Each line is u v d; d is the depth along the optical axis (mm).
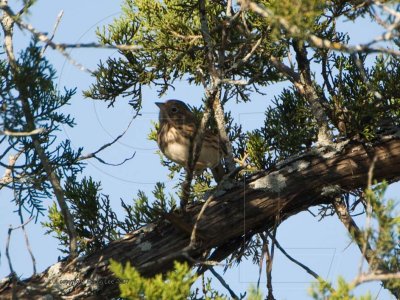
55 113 13352
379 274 9594
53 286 13109
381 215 8984
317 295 8984
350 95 14875
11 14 10766
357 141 14062
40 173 13500
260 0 14438
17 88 11977
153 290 8734
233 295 12867
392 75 14375
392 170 13938
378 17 9344
